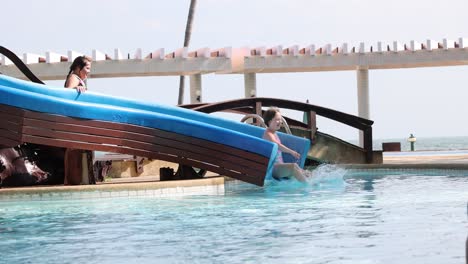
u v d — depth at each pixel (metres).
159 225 9.68
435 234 8.29
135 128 14.12
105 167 16.80
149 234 8.92
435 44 30.28
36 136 13.34
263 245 7.94
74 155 13.99
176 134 14.45
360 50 30.30
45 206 12.20
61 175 14.83
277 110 16.73
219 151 14.73
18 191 13.04
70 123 13.59
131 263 7.18
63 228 9.57
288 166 15.98
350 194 13.59
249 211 11.06
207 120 16.20
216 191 14.70
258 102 20.41
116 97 14.48
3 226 9.82
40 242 8.48
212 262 7.10
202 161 14.66
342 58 30.25
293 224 9.49
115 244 8.26
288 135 17.77
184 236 8.70
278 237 8.45
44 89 13.54
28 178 14.20
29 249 8.03
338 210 10.95
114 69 27.81
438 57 30.33
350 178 18.42
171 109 15.54
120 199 13.22
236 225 9.52
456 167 18.89
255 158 14.86
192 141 14.56
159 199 13.17
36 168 14.47
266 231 8.94
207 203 12.35
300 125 22.39
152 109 15.15
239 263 7.02
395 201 12.05
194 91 29.66
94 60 27.55
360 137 29.91
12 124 13.22
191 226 9.52
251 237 8.50
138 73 28.19
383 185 15.67
